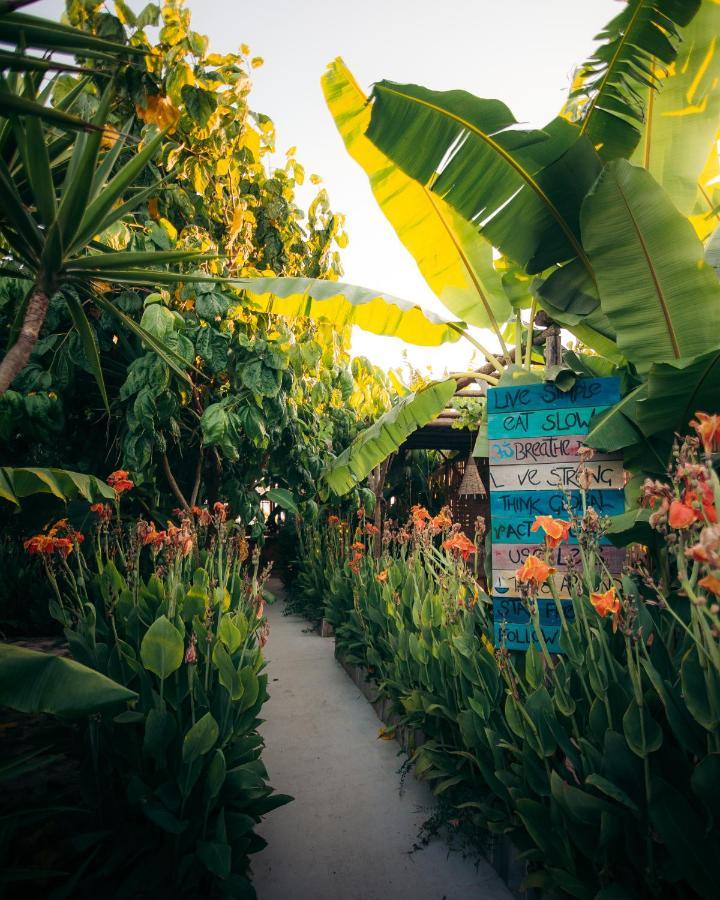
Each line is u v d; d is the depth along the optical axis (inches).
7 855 76.0
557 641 93.3
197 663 92.7
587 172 97.6
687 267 86.7
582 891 61.2
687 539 52.3
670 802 54.1
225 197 194.5
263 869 85.5
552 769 70.8
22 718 129.5
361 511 291.0
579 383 98.7
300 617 274.4
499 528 101.1
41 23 51.2
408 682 123.9
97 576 124.2
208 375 210.5
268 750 126.9
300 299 152.3
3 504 200.1
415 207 134.7
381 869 85.4
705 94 104.5
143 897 71.8
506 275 128.6
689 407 81.1
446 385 159.8
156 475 225.0
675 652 72.4
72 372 165.2
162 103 110.7
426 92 93.4
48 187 63.5
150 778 80.8
